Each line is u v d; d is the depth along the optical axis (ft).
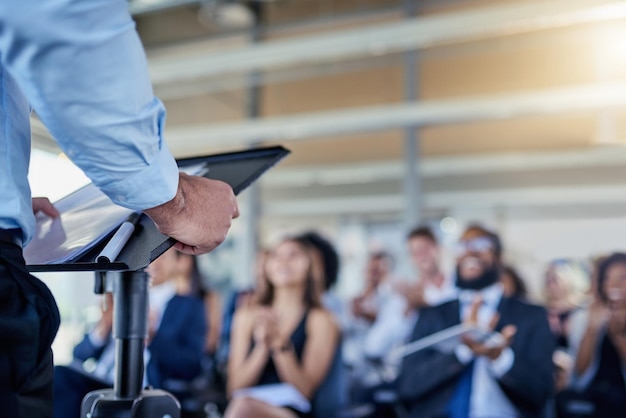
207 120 16.21
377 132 15.30
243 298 9.01
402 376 6.98
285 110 15.98
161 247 1.69
